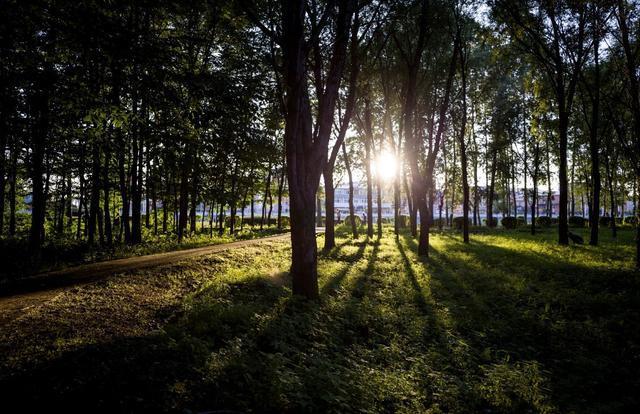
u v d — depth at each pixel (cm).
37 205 1591
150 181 2644
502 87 3709
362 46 1931
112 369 510
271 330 724
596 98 2244
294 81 955
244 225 5656
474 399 649
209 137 1264
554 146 3819
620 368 805
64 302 837
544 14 2134
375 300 1120
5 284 1057
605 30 1767
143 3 761
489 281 1355
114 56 769
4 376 475
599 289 1252
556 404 668
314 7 1290
